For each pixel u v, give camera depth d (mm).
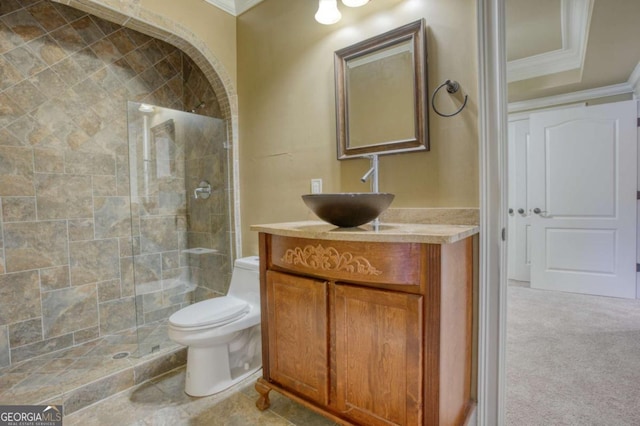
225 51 2297
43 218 2059
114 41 2348
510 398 1599
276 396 1680
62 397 1540
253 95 2252
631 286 3070
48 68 2062
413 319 1053
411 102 1496
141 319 2377
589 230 3211
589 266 3225
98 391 1648
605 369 1851
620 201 3072
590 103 3303
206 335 1609
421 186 1495
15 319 1950
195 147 2561
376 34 1616
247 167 2320
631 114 2998
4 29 1902
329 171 1842
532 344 2176
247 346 1912
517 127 3721
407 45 1506
